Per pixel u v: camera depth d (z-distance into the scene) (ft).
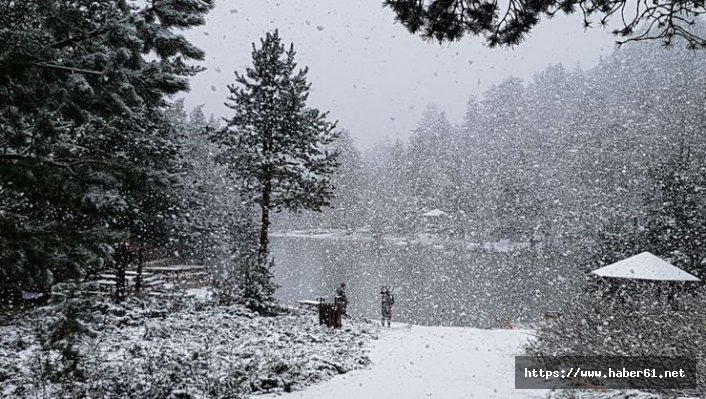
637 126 167.73
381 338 47.67
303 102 65.05
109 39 17.54
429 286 111.65
